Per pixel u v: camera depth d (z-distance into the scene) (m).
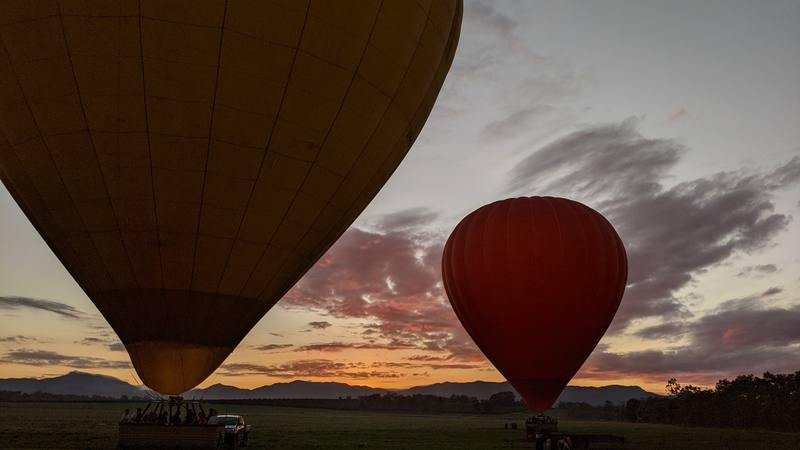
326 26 11.97
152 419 15.31
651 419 83.31
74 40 10.95
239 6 11.18
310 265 14.83
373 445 26.52
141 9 10.83
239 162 12.10
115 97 11.26
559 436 21.97
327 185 13.38
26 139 11.84
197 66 11.23
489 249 25.89
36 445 21.00
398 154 15.10
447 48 15.38
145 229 12.25
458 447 25.88
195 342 13.16
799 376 71.56
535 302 25.02
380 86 13.27
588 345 25.67
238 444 20.75
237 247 12.81
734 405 68.81
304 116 12.32
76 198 12.12
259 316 14.25
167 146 11.66
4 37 11.04
